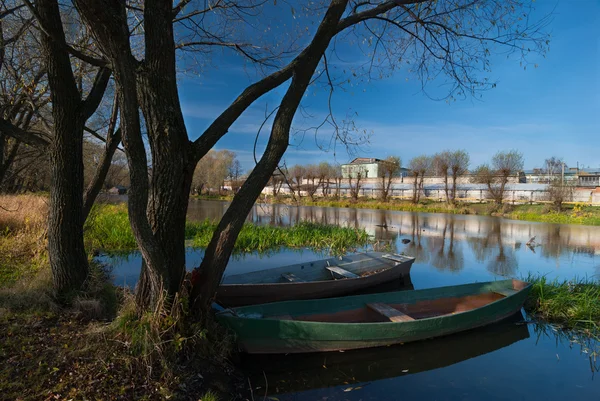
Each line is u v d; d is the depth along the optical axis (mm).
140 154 3557
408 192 40469
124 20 3357
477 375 4773
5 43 6227
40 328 4066
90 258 8508
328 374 4605
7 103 6656
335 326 4801
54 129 5141
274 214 27516
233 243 4422
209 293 4324
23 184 15070
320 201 39719
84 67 6574
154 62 3818
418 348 5266
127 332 3885
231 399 3770
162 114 3918
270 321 4621
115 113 6156
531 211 26797
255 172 4465
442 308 6645
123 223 13328
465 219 25078
